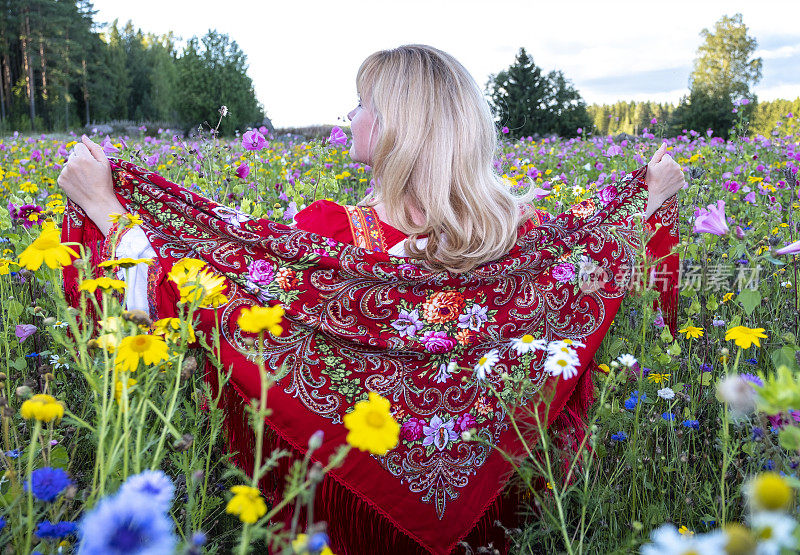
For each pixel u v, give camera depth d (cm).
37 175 612
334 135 334
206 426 168
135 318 110
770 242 259
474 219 175
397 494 168
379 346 170
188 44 3709
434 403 173
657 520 160
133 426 109
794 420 110
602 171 630
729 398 87
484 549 160
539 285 188
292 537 88
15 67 5956
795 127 813
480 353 178
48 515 117
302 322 169
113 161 175
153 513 64
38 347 205
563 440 179
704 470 184
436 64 181
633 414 186
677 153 764
